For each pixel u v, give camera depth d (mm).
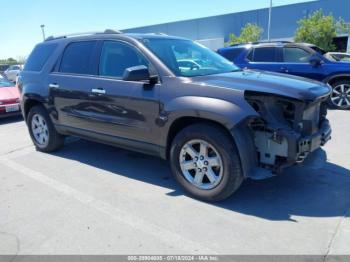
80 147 5969
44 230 3270
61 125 5227
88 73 4715
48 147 5613
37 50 5715
